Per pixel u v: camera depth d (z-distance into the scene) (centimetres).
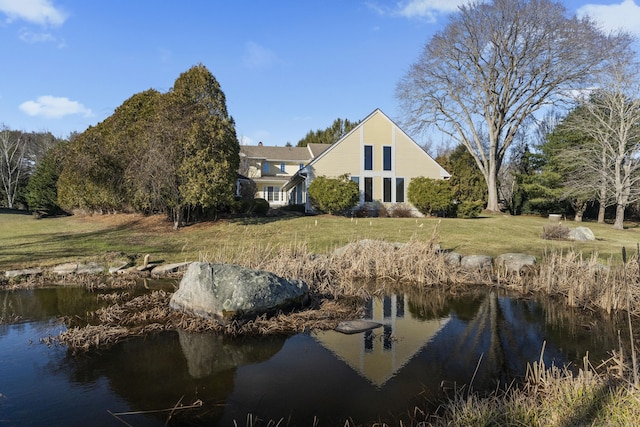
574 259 903
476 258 1061
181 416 359
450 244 1349
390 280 973
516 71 2620
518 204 3152
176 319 636
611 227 2180
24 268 985
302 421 353
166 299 748
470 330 615
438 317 688
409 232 1595
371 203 2477
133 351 514
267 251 1074
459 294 853
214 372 454
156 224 1747
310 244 1323
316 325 618
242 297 607
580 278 797
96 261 1062
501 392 407
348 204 2191
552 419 329
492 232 1669
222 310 598
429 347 540
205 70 1756
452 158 3891
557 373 417
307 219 1939
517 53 2566
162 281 925
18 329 597
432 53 2700
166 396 397
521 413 342
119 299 768
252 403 384
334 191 2162
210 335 575
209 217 1822
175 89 1727
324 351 522
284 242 1346
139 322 624
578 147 2380
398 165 2528
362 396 400
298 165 4078
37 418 352
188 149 1523
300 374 451
